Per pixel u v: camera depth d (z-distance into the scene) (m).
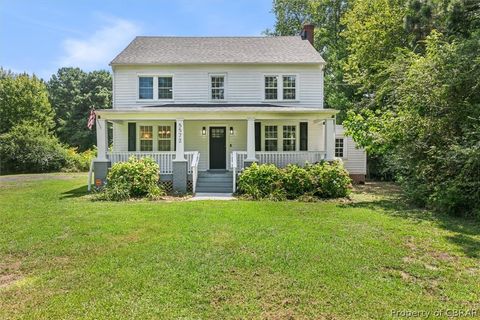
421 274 4.50
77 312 3.53
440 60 9.77
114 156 13.37
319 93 16.23
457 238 6.26
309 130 16.22
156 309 3.56
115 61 15.77
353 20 20.20
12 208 9.39
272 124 16.17
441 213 8.66
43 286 4.20
